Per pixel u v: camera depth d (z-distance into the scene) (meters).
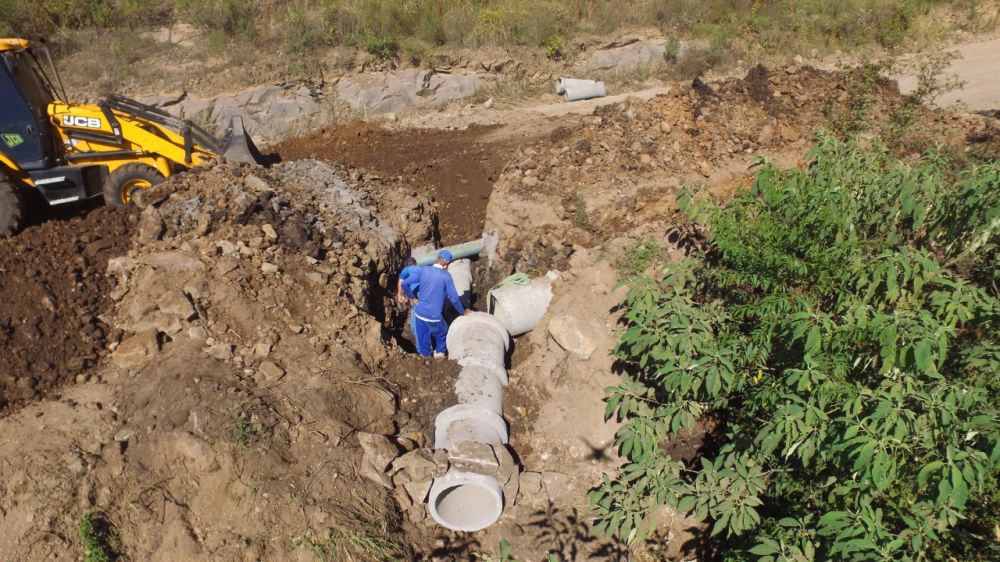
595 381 7.28
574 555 6.03
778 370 5.69
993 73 15.27
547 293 8.34
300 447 5.95
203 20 15.76
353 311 7.50
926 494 4.66
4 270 7.24
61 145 9.06
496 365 7.49
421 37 16.00
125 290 7.24
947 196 5.73
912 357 4.58
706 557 6.12
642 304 6.11
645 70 16.47
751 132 9.60
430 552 5.85
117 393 6.25
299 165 9.98
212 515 5.47
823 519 4.51
